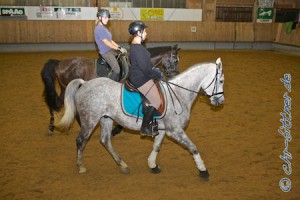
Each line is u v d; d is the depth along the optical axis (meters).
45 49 18.80
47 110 8.38
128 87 4.66
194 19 20.66
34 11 18.42
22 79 11.75
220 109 8.54
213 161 5.61
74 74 6.59
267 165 5.47
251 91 10.44
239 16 21.50
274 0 21.42
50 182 4.91
